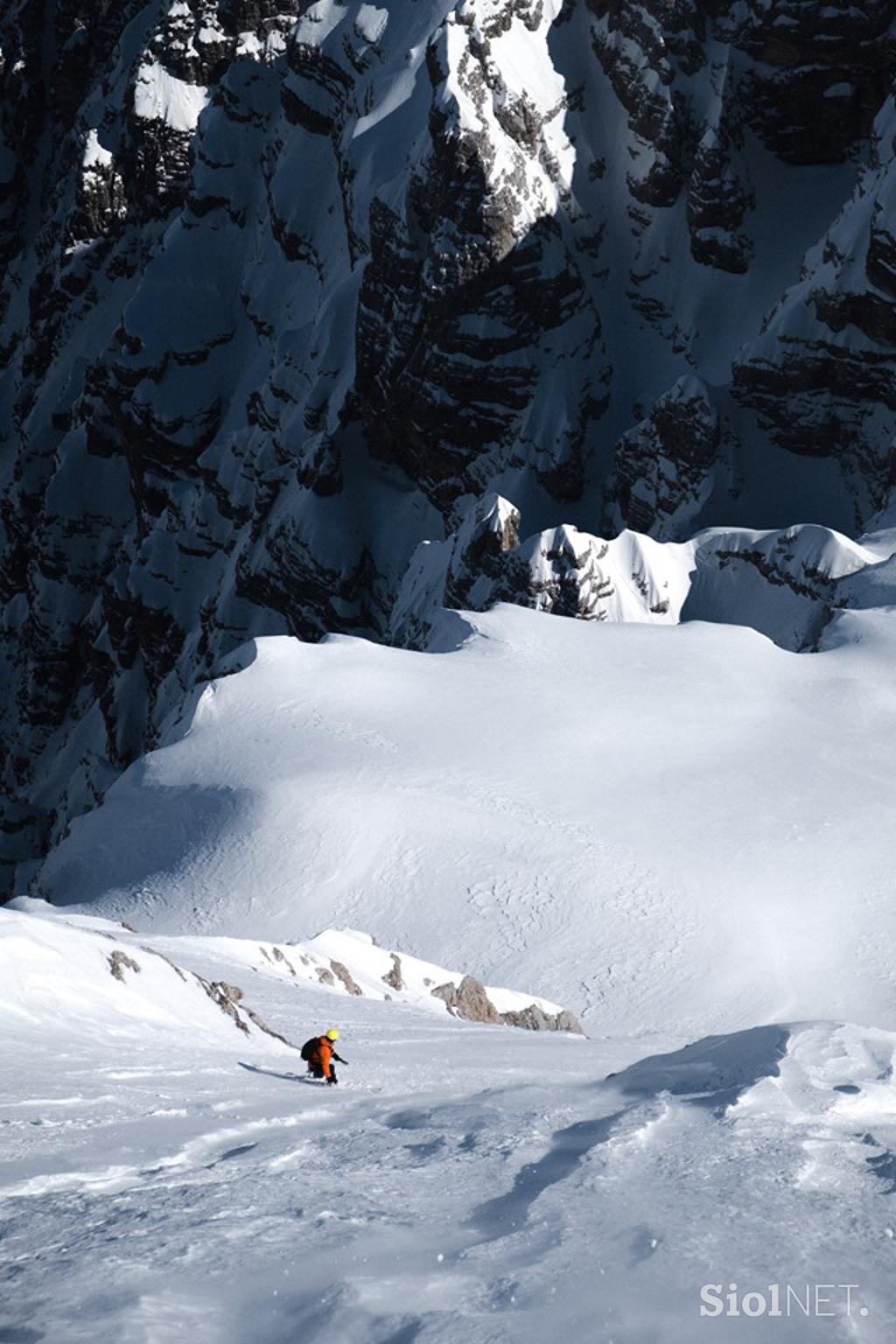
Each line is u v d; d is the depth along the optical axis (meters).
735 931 60.88
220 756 77.19
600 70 151.88
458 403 146.50
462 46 145.88
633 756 74.88
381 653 88.44
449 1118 12.00
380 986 42.59
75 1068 15.58
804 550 111.19
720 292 146.00
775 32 141.50
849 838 67.44
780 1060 12.95
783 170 147.62
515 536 119.50
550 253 144.38
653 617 115.12
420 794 70.19
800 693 83.38
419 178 145.75
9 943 20.30
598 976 58.53
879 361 128.88
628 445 139.75
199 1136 11.33
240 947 38.12
